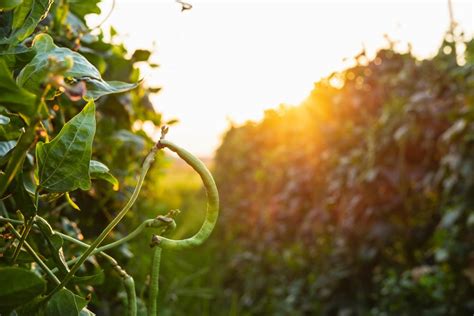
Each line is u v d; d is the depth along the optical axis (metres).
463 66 3.53
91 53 1.34
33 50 0.74
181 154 0.79
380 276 3.69
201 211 7.66
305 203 4.68
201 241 0.80
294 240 4.84
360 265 3.86
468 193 3.12
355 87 4.57
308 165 4.67
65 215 1.69
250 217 5.76
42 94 0.62
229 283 5.55
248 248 5.50
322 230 4.30
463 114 3.08
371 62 4.56
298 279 4.58
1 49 0.74
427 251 3.66
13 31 0.75
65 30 1.35
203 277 5.42
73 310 0.75
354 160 3.91
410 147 3.69
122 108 1.88
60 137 0.72
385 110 3.82
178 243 0.80
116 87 0.78
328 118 4.65
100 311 1.94
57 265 0.78
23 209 0.73
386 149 3.72
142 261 2.46
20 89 0.58
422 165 3.66
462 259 3.14
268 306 4.74
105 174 0.83
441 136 3.53
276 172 5.25
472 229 3.18
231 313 4.66
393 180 3.62
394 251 3.78
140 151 2.13
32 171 0.99
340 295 3.99
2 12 0.79
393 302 3.40
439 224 3.39
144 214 2.71
